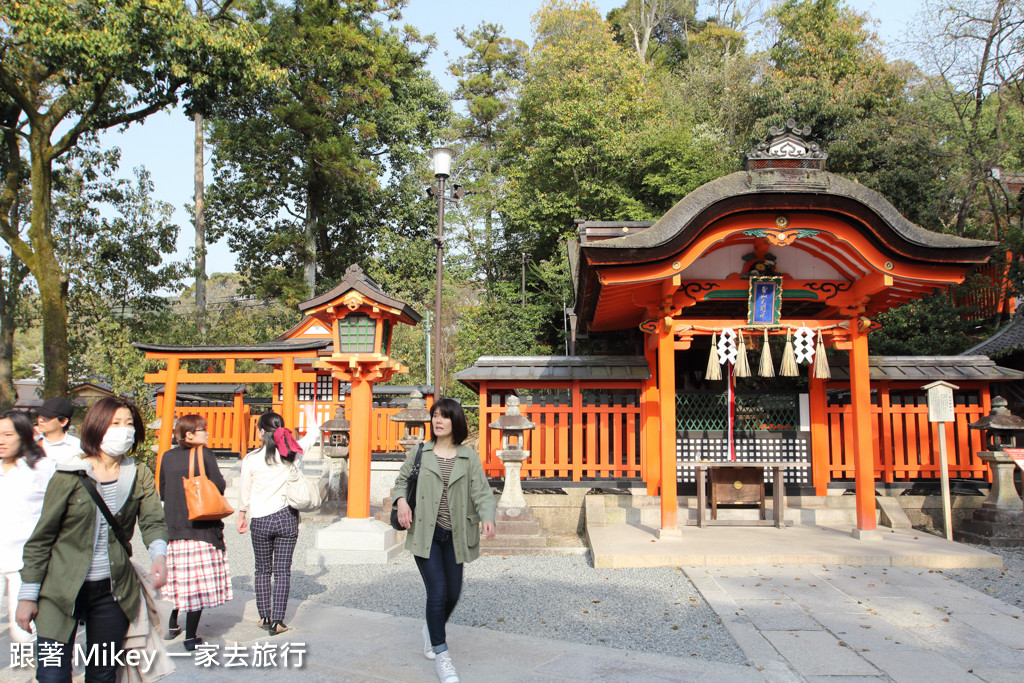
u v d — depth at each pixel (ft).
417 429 31.27
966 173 54.19
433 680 13.20
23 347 131.95
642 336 36.47
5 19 47.57
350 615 18.02
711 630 16.55
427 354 73.61
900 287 26.03
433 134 97.35
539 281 79.77
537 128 77.30
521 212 76.43
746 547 24.11
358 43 82.99
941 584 20.56
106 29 49.62
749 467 28.53
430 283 88.17
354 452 26.03
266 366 81.30
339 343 25.99
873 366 31.89
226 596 15.26
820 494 30.78
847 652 14.79
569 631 16.61
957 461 31.37
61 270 59.21
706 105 87.97
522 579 21.88
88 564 9.80
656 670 13.70
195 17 57.52
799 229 24.11
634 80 78.95
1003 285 52.70
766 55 94.68
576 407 31.17
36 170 58.39
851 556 22.90
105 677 10.01
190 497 14.53
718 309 34.99
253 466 16.49
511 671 13.65
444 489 13.47
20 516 13.46
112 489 10.69
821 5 87.61
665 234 23.70
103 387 70.69
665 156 71.46
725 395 32.01
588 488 30.35
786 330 26.81
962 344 51.11
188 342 75.66
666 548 23.94
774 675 13.44
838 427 31.65
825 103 65.46
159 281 76.74
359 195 91.15
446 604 13.37
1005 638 15.75
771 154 23.90
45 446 14.67
